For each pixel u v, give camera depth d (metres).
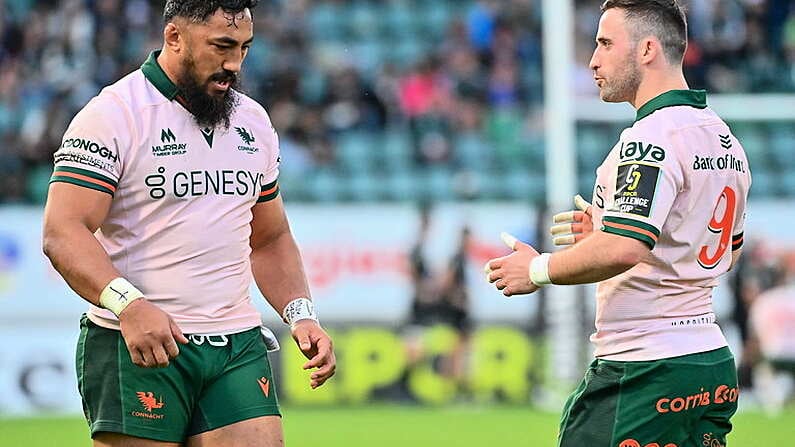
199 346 15.09
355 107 57.75
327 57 59.69
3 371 42.28
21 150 52.59
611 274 14.60
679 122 14.94
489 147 57.53
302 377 43.81
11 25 56.91
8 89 55.06
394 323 44.38
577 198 16.45
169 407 15.02
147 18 58.28
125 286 14.24
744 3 55.69
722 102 50.72
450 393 44.28
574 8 56.28
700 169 14.87
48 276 42.66
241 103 15.73
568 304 43.72
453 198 55.62
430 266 44.47
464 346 44.41
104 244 15.17
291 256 16.72
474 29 60.06
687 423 15.14
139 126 14.80
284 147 56.09
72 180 14.55
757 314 44.00
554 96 46.34
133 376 14.96
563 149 46.16
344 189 55.25
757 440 34.72
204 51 14.63
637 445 15.09
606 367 15.34
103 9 57.91
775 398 43.94
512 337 44.41
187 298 15.06
